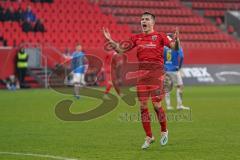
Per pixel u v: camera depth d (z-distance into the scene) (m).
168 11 134.00
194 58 114.38
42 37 111.12
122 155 26.59
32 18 110.94
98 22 121.31
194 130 37.09
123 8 130.62
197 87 103.00
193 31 130.62
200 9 140.88
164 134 29.78
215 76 112.81
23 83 98.56
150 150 28.23
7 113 50.78
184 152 27.47
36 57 102.62
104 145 30.19
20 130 37.69
